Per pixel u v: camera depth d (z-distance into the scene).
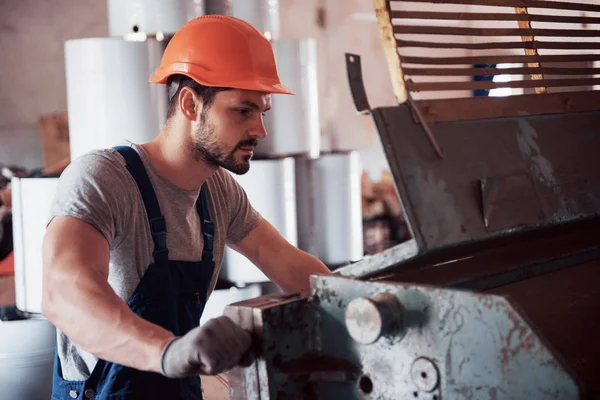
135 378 1.47
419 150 0.97
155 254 1.52
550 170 1.13
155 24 2.68
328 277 1.02
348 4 5.60
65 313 1.22
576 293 1.17
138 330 1.13
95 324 1.17
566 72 1.26
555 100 1.23
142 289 1.51
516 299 1.11
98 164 1.45
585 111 1.26
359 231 3.37
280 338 0.99
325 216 3.23
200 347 0.94
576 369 0.98
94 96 2.61
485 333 0.87
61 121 5.00
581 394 0.79
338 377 1.01
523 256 1.25
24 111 4.94
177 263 1.55
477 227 1.00
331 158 3.21
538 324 1.06
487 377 0.87
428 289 0.92
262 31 2.94
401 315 0.94
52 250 1.31
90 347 1.18
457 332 0.89
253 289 2.67
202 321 2.64
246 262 2.65
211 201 1.65
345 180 3.25
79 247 1.32
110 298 1.21
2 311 2.76
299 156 3.10
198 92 1.49
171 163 1.55
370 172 5.77
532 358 0.83
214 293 2.61
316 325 1.03
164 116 2.66
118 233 1.45
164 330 1.14
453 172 1.00
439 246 0.95
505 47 1.16
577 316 1.10
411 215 0.93
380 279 1.06
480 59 1.11
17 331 2.54
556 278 1.21
